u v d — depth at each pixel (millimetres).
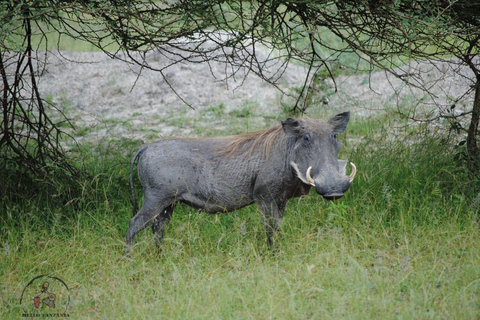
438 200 13234
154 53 27422
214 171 11797
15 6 10852
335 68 22531
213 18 11172
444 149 15258
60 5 10914
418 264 10758
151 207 11781
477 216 12695
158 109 23938
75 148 18656
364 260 11164
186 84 25391
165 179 11641
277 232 11992
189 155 11781
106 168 15938
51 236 12703
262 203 11797
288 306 9438
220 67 25891
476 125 14070
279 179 11500
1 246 12516
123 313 9758
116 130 21531
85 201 14281
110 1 11133
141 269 11227
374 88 22781
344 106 21703
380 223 12562
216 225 12852
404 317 8859
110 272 11234
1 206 13789
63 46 31438
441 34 11055
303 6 11445
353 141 18484
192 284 10312
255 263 11164
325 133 10812
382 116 20578
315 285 10242
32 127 14719
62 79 26781
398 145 16219
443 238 11922
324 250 11547
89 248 12039
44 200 14289
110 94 25500
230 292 9914
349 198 13805
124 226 13328
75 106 24688
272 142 11602
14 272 11297
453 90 21047
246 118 22125
